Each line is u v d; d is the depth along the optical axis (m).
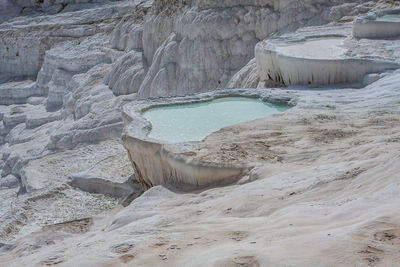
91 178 13.75
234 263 4.41
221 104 15.05
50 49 42.88
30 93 41.78
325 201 6.22
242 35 25.17
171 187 10.52
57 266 5.30
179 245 5.27
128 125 12.85
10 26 49.41
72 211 12.46
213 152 10.66
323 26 22.47
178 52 27.25
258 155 10.30
